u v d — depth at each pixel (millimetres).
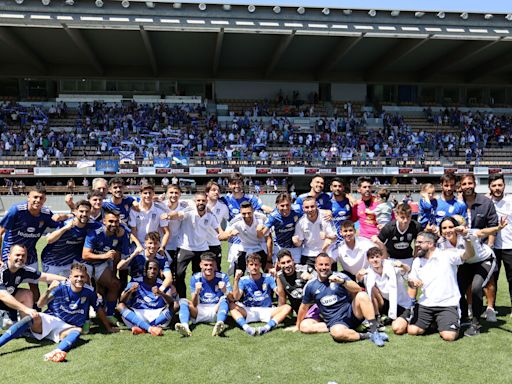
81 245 6254
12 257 5457
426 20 25531
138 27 23766
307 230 6773
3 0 22203
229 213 7598
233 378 4363
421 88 36500
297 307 6137
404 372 4453
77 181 26469
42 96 33219
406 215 6035
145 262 6059
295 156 28641
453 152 30297
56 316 5473
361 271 5938
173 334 5652
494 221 6199
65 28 23406
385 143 30672
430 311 5465
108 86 33594
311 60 32375
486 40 27234
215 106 33688
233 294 5996
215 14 24219
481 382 4238
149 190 6766
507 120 34219
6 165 25422
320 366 4613
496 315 6293
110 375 4438
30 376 4426
